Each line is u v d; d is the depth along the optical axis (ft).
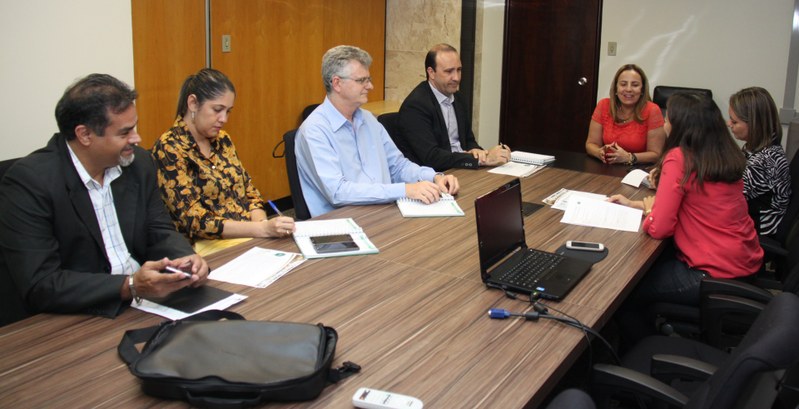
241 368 4.15
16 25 9.98
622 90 12.23
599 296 5.94
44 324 5.18
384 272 6.39
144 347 4.45
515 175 10.62
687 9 17.31
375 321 5.32
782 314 4.39
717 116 7.67
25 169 5.67
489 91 19.99
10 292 5.69
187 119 8.33
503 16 19.92
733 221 7.80
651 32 17.97
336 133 9.09
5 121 10.12
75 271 5.90
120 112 5.74
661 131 12.21
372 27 18.38
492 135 20.67
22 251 5.53
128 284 5.40
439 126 11.74
